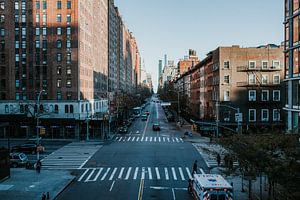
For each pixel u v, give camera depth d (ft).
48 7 265.34
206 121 262.88
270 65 237.66
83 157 175.94
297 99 115.65
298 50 114.62
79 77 265.95
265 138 89.92
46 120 257.55
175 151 194.39
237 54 239.09
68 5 264.72
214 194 85.15
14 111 263.70
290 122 120.16
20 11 266.16
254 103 235.81
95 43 338.75
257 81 236.63
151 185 120.88
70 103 263.29
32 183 121.60
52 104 263.70
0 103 264.72
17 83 265.75
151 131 301.02
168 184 122.42
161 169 147.13
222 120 239.30
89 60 304.91
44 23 265.54
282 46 247.50
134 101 589.73
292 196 60.44
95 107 333.21
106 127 271.90
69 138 256.93
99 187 118.21
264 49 237.86
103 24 398.42
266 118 236.84
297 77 114.01
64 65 264.31
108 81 440.86
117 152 191.72
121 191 112.78
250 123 234.79
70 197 105.70
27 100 264.31
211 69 277.64
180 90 543.80
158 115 501.97
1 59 265.75
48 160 168.04
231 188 85.71
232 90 238.68
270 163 80.74
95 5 338.75
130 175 136.36
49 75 264.72
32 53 265.34
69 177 130.93
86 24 293.02
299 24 113.70
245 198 100.78
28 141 240.32
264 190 109.81
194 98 386.11
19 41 265.95
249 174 92.94
